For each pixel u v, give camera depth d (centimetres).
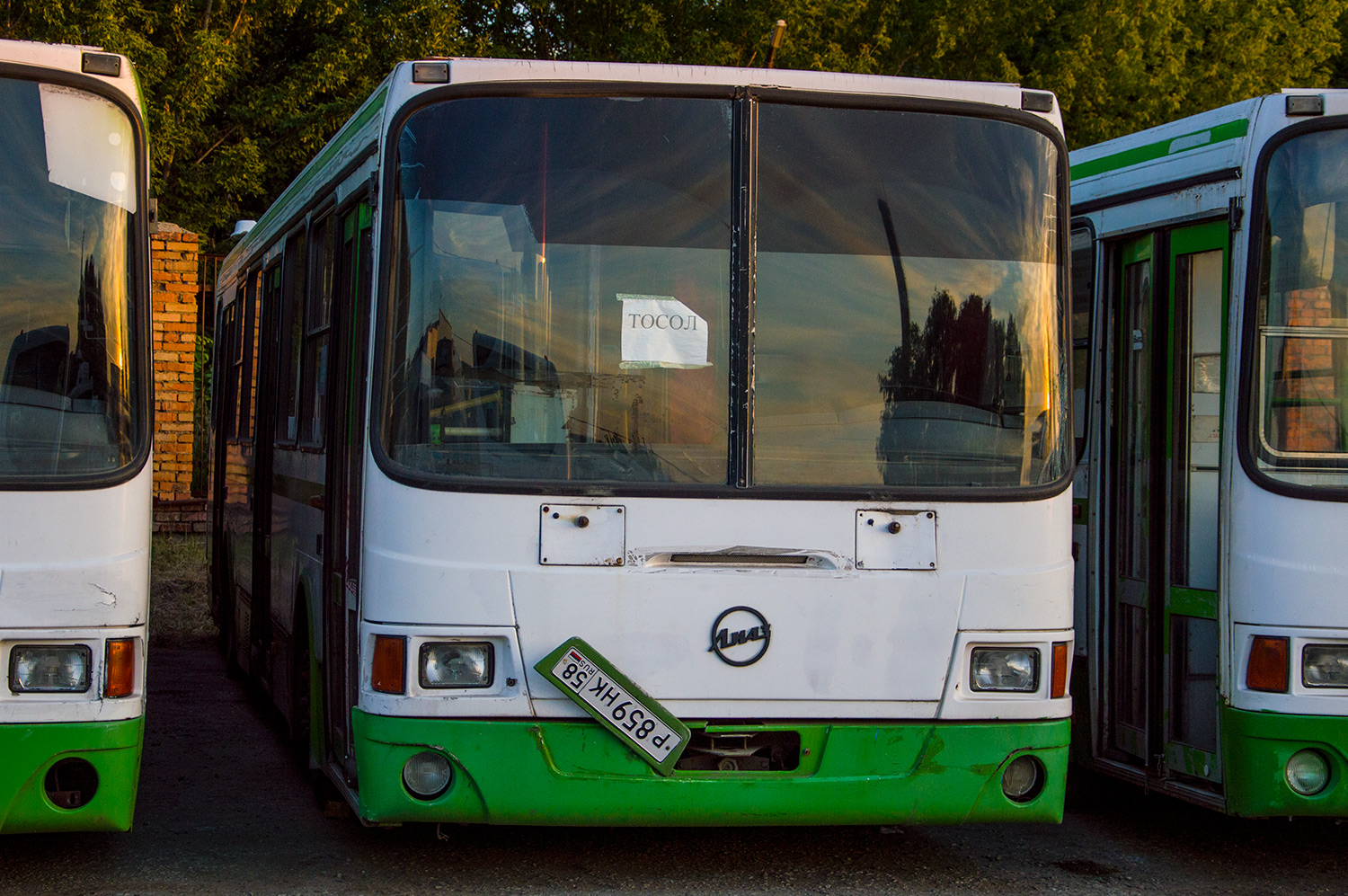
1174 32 2445
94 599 486
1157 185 637
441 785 501
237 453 978
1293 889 568
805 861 593
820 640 511
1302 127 575
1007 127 552
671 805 504
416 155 523
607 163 527
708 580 507
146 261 519
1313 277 571
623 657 502
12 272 500
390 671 500
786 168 534
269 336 844
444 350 514
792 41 2275
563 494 504
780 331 525
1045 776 528
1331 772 541
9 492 480
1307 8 2555
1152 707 626
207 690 980
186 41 2120
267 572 821
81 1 2027
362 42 2222
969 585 522
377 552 506
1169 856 616
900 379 530
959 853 613
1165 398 630
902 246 538
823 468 520
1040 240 549
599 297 520
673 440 515
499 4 2505
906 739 516
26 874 557
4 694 475
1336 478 556
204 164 2228
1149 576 628
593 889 547
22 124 510
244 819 648
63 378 498
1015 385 540
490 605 499
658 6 2400
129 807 491
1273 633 550
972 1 2286
